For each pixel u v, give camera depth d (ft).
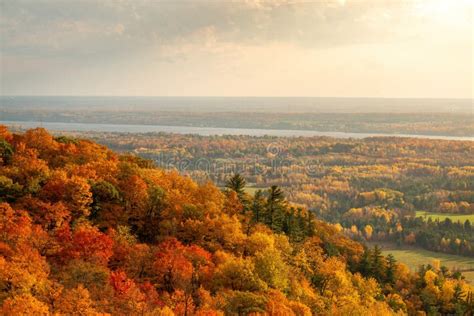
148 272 239.50
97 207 286.05
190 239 293.84
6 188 272.51
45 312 173.06
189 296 217.97
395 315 340.18
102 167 330.95
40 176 297.33
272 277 262.88
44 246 227.81
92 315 182.19
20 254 207.41
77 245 233.55
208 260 261.24
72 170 313.73
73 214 272.92
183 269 237.86
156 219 306.35
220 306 216.13
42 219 256.52
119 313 193.57
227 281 244.63
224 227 301.63
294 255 338.75
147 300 206.80
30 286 187.01
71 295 187.01
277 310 220.02
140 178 328.49
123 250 247.91
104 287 207.10
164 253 247.50
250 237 303.68
